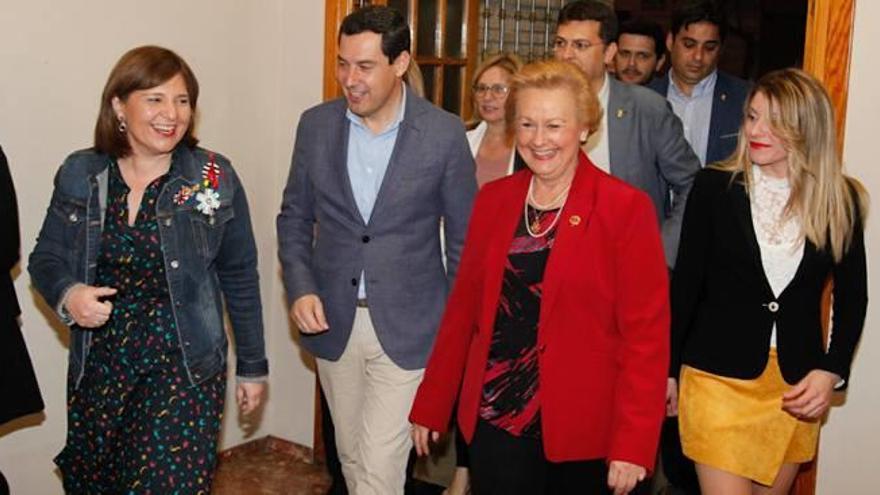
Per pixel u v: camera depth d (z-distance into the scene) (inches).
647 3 223.9
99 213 88.4
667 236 119.4
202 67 139.3
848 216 93.8
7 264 94.2
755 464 95.0
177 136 88.3
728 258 95.8
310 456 155.8
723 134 151.5
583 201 83.1
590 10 118.3
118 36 126.7
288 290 107.3
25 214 118.5
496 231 86.4
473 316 90.9
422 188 102.5
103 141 89.4
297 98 150.2
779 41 227.1
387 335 103.0
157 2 131.4
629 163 119.3
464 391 87.4
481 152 134.4
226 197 92.7
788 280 94.0
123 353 87.6
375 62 98.1
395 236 103.3
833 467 121.2
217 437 91.9
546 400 82.7
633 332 82.7
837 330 96.1
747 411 95.1
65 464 91.7
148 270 88.1
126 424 88.1
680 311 99.5
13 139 116.3
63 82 120.8
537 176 83.9
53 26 118.9
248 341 98.5
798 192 92.7
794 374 94.3
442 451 148.2
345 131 104.9
